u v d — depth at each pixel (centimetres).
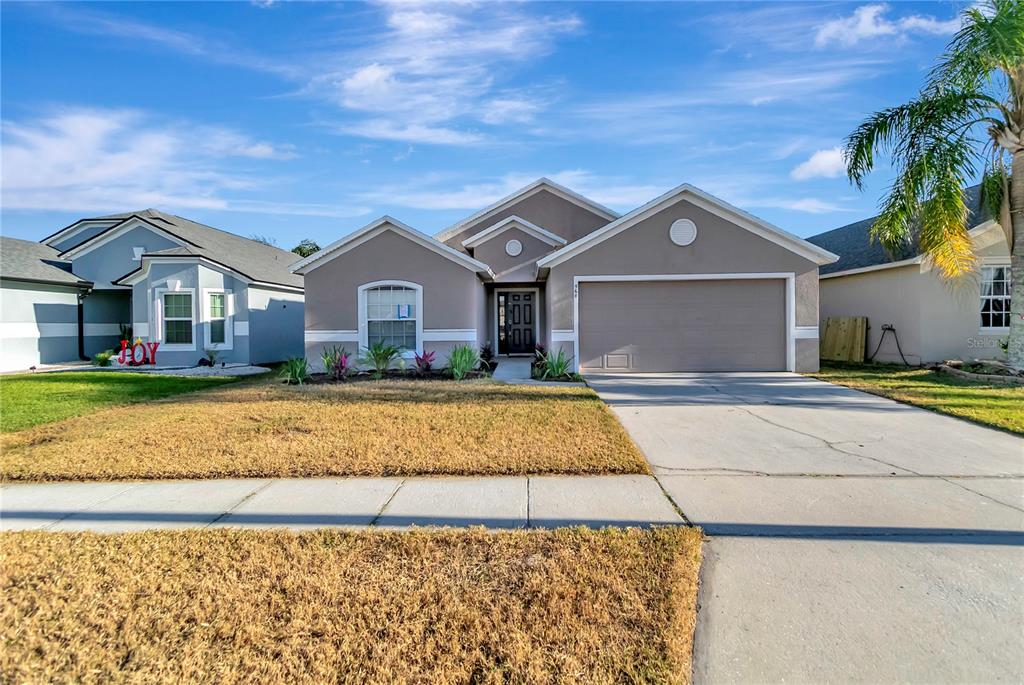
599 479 526
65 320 1805
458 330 1384
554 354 1314
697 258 1298
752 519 424
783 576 335
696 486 503
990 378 1112
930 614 292
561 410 834
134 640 274
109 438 683
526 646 264
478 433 689
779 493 482
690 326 1318
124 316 2059
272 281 1905
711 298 1314
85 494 497
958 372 1198
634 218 1300
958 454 600
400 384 1164
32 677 247
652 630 278
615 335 1326
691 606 301
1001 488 488
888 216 1185
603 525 416
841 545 377
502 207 1886
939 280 1368
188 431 717
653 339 1322
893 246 1267
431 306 1384
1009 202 1138
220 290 1722
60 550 376
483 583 326
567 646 266
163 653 264
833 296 1742
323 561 356
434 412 826
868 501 460
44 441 682
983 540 382
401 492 494
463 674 246
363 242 1384
